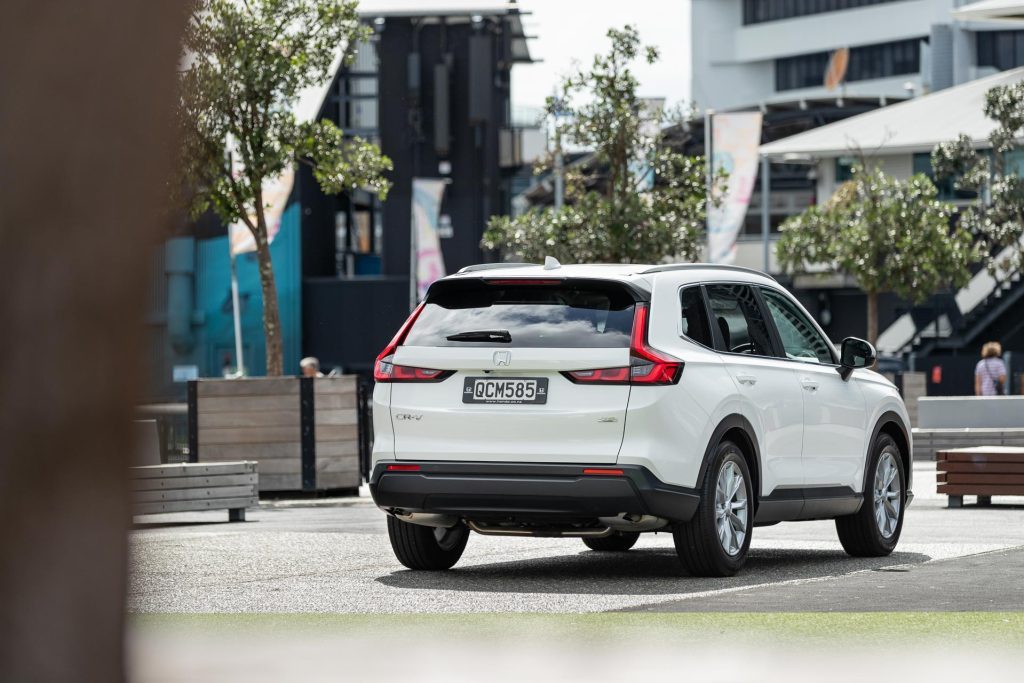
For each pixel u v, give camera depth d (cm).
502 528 1247
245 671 654
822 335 1469
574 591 1142
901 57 14275
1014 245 5625
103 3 125
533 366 1190
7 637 127
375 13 6706
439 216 6919
